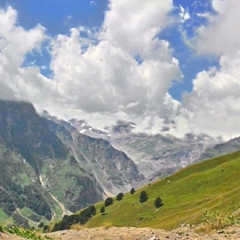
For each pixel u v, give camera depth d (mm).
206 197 144250
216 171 167250
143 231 30703
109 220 181250
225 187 146375
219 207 85375
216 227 27188
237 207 73188
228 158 185000
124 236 29031
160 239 26422
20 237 21031
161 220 137000
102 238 28734
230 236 22156
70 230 33062
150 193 187000
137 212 170125
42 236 25828
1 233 20641
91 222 191625
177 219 114875
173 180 190250
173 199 162750
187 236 25656
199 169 191000
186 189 166250
